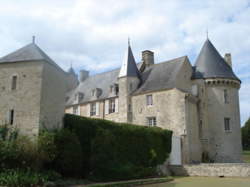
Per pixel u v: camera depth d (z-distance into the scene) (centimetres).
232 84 3064
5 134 1727
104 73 4056
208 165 2295
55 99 1914
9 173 1443
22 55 1922
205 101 3027
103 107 3522
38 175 1477
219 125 2955
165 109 2820
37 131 1692
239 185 1647
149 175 2123
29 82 1806
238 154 2945
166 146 2494
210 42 3322
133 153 2167
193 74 3167
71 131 1927
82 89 4188
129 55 3341
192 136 2739
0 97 1842
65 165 1625
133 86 3200
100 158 1841
